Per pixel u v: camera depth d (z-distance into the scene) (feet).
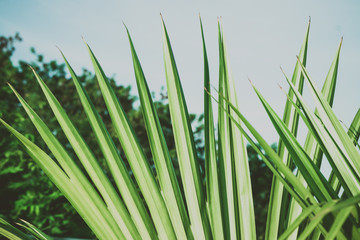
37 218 11.15
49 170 3.69
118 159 3.88
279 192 3.90
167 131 22.08
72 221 11.96
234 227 3.87
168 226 3.82
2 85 14.94
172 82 4.09
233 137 4.06
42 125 3.78
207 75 4.05
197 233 3.88
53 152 3.75
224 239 3.83
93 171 3.82
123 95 22.91
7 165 11.77
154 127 3.97
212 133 4.01
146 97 4.00
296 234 3.86
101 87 3.98
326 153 3.44
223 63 4.16
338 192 3.80
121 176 3.86
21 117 12.69
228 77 4.15
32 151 3.69
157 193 3.86
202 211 3.89
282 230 3.82
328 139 3.46
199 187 3.92
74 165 3.77
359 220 3.10
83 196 3.72
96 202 3.73
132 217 3.81
